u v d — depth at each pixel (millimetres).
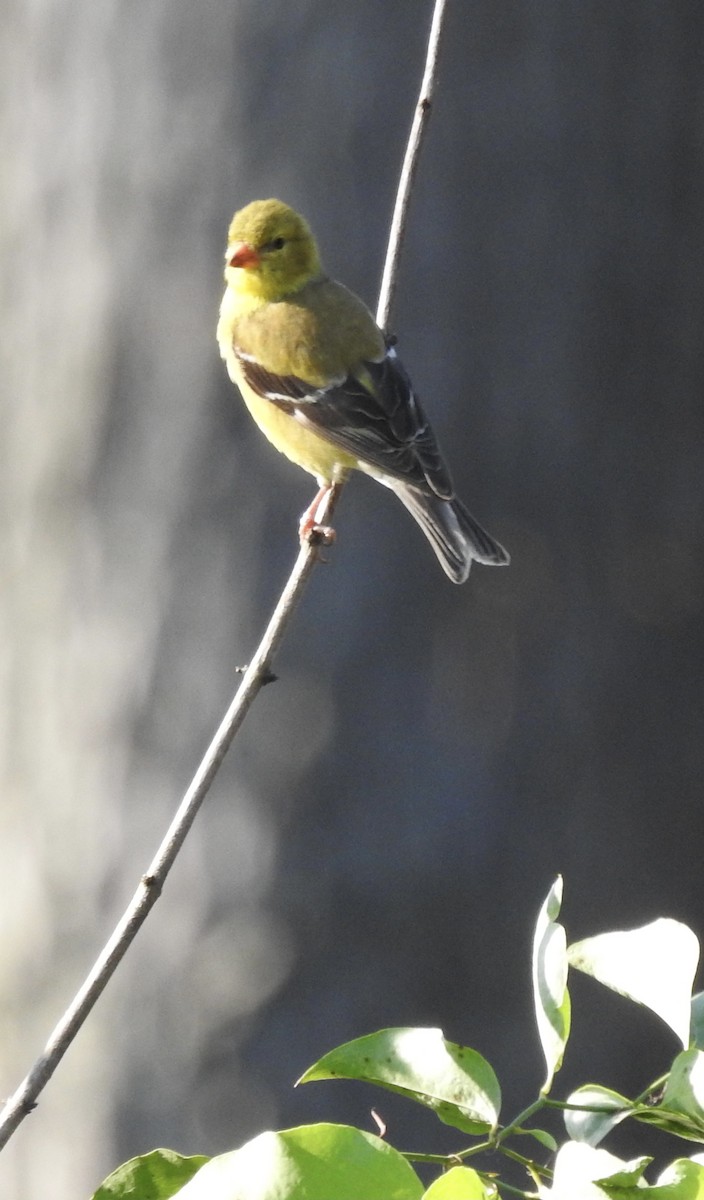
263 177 11375
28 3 12062
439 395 11336
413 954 11359
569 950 4648
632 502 11555
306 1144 3916
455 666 11359
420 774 11320
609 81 11328
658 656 11625
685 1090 4242
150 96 11555
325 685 11344
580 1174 3932
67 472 11945
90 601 11914
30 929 12117
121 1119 11711
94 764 11883
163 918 11641
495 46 11195
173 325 11602
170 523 11633
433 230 11266
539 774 11430
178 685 11641
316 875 11344
